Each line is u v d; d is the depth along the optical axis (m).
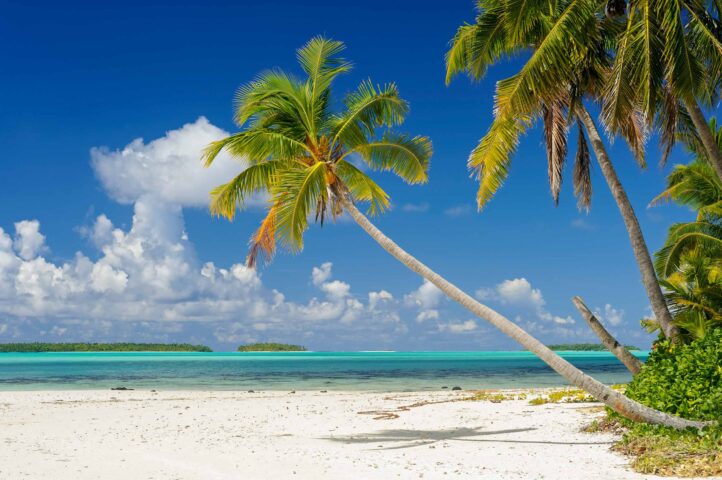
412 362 110.06
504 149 14.56
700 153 19.42
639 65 12.07
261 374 55.62
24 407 21.53
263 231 15.14
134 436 13.97
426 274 12.82
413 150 15.04
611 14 13.26
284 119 14.19
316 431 14.69
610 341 13.96
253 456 11.04
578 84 14.86
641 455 9.52
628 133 16.28
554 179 16.72
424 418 16.94
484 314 12.10
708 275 17.59
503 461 10.04
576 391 22.44
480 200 15.09
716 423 10.06
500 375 53.16
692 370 11.62
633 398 12.57
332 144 14.16
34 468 9.98
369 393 30.14
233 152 13.66
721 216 21.05
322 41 14.11
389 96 14.13
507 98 12.55
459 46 16.16
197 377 49.34
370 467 9.82
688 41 12.85
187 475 9.38
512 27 13.34
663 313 14.61
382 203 16.30
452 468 9.59
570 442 11.62
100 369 67.81
